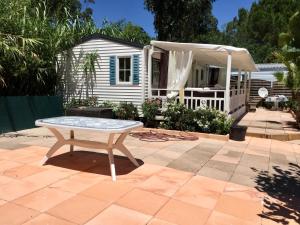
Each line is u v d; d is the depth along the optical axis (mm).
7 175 4695
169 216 3535
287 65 10539
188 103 10125
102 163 5461
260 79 20250
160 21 22391
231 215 3652
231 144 7699
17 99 8602
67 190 4168
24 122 8859
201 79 16484
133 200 3918
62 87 11445
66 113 9664
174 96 9828
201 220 3482
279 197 4289
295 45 4578
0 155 5844
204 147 7160
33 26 9719
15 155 5859
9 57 8430
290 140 8812
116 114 9945
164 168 5328
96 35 10664
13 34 8789
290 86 10977
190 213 3641
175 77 10203
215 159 6125
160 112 9680
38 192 4070
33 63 9352
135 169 5191
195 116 8789
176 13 21891
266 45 33562
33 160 5535
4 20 8617
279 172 5480
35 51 9508
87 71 10906
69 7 17438
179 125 8953
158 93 10195
